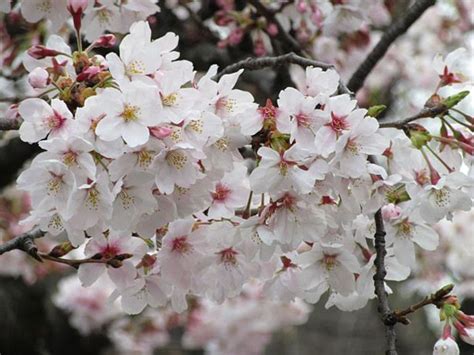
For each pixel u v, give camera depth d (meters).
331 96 1.02
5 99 1.35
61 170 0.96
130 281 1.04
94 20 1.16
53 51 1.05
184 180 0.96
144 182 0.96
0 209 1.72
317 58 1.54
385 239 1.05
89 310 1.90
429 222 1.03
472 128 1.05
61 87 1.00
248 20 1.39
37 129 0.97
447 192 1.02
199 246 1.02
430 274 1.88
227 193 1.01
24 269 1.81
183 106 0.96
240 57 1.51
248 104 0.98
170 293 1.05
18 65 1.39
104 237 1.03
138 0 1.16
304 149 0.97
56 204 0.97
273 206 0.99
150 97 0.94
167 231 1.03
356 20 1.33
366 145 0.98
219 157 0.98
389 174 1.03
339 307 1.08
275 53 1.42
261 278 1.05
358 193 1.00
